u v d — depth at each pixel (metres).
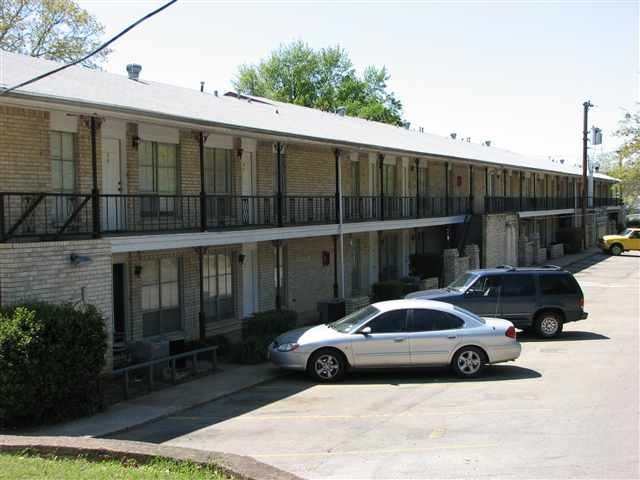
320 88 66.38
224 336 17.83
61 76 15.03
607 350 17.05
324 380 13.80
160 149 17.62
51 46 35.66
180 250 18.08
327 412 11.41
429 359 13.78
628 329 20.67
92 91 14.26
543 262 45.47
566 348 17.45
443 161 31.33
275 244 20.72
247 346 15.86
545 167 51.09
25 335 10.17
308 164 23.72
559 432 9.76
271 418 11.13
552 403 11.55
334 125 27.27
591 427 9.98
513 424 10.26
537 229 50.00
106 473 7.25
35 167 14.06
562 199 54.62
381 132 31.88
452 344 13.78
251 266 21.17
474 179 39.09
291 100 64.94
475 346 13.83
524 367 14.97
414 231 32.69
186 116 15.02
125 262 16.42
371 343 13.72
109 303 13.33
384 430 10.16
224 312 20.11
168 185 17.89
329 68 66.75
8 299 11.47
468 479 7.85
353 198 25.53
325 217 23.16
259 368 15.26
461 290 19.27
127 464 7.60
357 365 13.78
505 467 8.26
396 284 24.66
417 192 28.94
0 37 33.62
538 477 7.86
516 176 47.59
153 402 12.23
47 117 14.32
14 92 11.18
